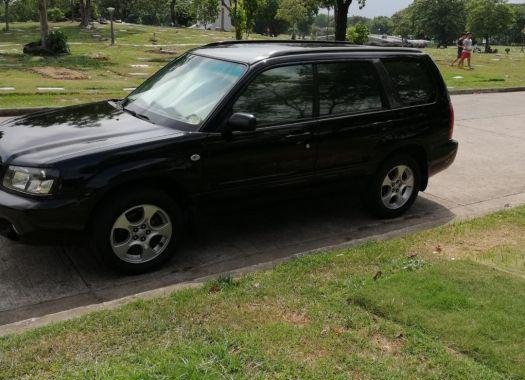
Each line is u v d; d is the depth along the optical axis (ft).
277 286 13.97
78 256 16.52
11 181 14.33
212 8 136.98
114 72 67.56
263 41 20.67
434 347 11.44
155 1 229.86
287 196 17.92
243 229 19.20
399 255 16.33
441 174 27.22
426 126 20.48
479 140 35.09
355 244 17.76
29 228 13.97
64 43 85.05
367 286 13.87
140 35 130.72
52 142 15.11
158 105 17.53
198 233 17.69
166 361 10.51
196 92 17.15
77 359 10.66
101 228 14.65
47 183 13.96
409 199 21.01
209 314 12.48
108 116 17.31
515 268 15.69
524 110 48.03
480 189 25.07
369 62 19.35
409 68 20.48
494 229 19.04
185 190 15.78
